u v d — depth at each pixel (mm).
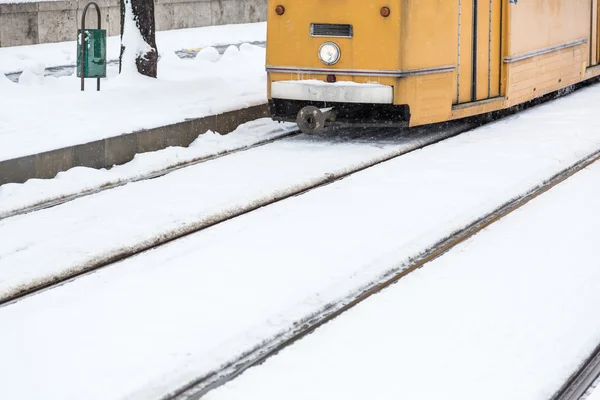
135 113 16156
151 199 12500
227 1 33844
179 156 14891
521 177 13609
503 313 8641
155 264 10047
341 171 14227
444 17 16391
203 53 25047
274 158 14984
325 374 7469
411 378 7371
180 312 8617
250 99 17969
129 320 8445
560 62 20750
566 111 19625
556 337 8102
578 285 9359
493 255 10297
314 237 10812
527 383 7273
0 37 25703
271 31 16297
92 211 11938
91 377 7344
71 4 27484
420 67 15922
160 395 7211
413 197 12500
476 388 7195
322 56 15930
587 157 15328
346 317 8602
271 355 7883
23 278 9664
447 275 9664
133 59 19359
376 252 10266
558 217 11758
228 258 10117
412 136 17125
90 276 9703
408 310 8734
